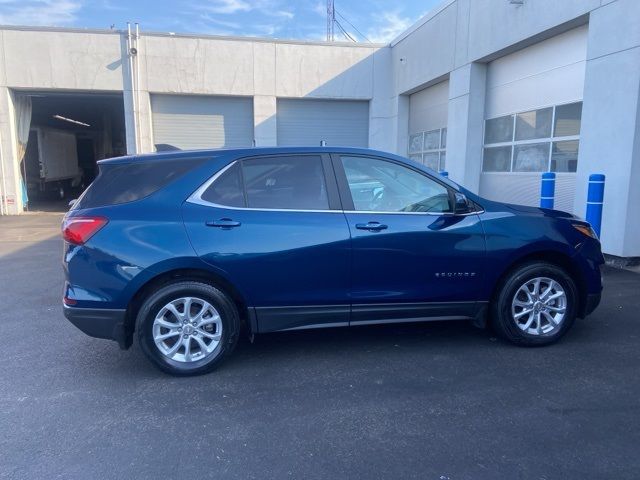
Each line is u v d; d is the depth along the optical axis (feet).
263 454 9.91
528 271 14.75
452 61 43.16
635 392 12.28
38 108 72.79
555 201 32.81
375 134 59.26
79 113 81.10
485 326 15.28
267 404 11.93
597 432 10.51
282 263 13.50
